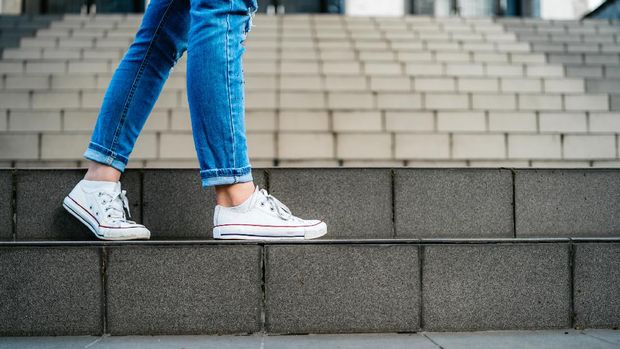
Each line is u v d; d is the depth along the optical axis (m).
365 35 4.75
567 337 1.06
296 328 1.09
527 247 1.14
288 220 1.14
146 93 1.16
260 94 3.27
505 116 3.10
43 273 1.07
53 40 4.16
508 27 5.06
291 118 3.02
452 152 2.86
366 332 1.10
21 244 1.07
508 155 2.85
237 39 1.09
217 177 1.08
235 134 1.09
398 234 1.31
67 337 1.06
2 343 1.01
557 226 1.33
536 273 1.14
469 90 3.63
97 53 3.91
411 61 4.00
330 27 4.98
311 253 1.10
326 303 1.10
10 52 3.84
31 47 4.03
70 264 1.08
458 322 1.12
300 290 1.09
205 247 1.09
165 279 1.08
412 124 3.07
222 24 1.06
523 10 7.79
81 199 1.15
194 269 1.08
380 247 1.11
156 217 1.29
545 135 2.87
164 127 2.85
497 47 4.44
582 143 2.87
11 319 1.06
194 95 1.06
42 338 1.05
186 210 1.29
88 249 1.08
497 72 3.90
